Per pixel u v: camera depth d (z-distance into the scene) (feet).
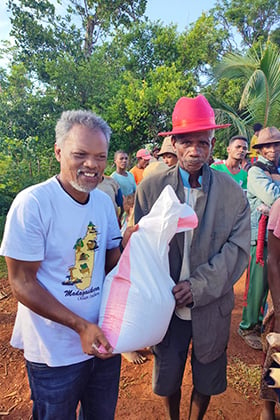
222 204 6.34
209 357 6.39
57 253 4.93
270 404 7.39
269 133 10.18
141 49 44.65
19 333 5.45
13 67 36.86
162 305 5.30
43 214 4.75
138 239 5.47
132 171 20.33
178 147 6.14
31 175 27.63
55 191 4.91
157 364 6.72
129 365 10.15
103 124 4.94
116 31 50.42
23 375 9.65
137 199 6.69
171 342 6.57
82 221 5.10
